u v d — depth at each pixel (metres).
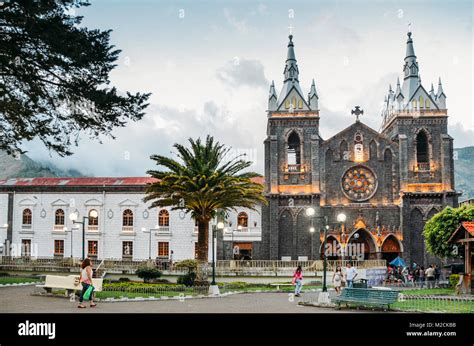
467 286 36.66
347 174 65.81
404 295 34.62
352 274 34.31
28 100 29.12
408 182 64.69
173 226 69.62
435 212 63.94
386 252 64.50
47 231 71.69
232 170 42.75
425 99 66.19
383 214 64.38
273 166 65.81
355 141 66.19
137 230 70.19
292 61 69.69
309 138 66.50
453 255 47.66
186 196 40.72
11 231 72.19
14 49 27.39
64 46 27.58
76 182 73.12
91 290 24.58
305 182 65.81
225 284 41.84
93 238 70.62
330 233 63.91
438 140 65.56
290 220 65.25
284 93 68.75
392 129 69.75
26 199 72.62
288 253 64.50
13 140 30.47
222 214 54.09
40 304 26.02
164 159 41.53
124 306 25.88
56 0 28.19
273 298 32.66
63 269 57.16
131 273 54.69
